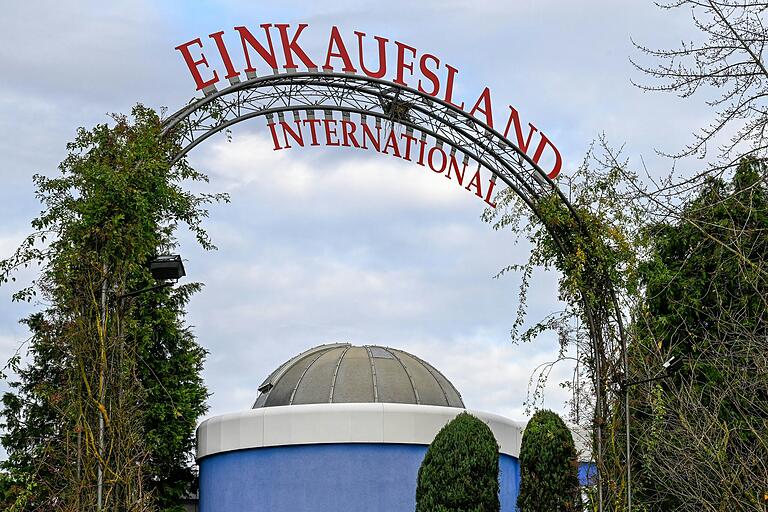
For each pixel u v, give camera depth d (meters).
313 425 25.28
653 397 19.89
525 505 23.66
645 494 21.20
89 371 17.41
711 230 20.41
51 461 21.44
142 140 18.42
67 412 17.23
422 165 20.48
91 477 16.89
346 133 20.19
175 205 18.81
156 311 30.67
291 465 25.25
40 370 28.42
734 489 17.69
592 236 19.75
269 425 25.56
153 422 30.05
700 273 22.67
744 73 14.52
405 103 20.20
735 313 20.64
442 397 28.05
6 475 20.23
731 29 14.52
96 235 17.69
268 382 28.94
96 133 18.50
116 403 17.39
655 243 21.45
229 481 26.00
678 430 18.20
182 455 31.28
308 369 28.16
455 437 22.59
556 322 20.08
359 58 20.09
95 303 17.42
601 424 19.52
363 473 25.02
